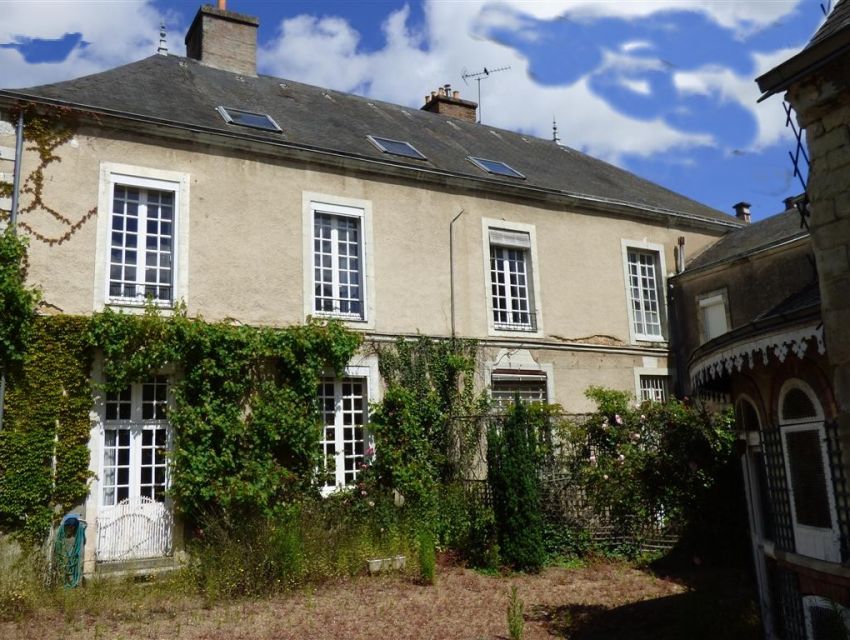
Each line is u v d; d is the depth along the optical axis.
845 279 4.46
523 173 15.28
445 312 12.91
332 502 10.59
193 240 10.84
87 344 9.60
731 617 6.58
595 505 10.76
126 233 10.55
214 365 10.25
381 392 11.98
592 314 14.59
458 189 13.56
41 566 8.31
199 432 10.05
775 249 13.39
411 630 7.04
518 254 14.27
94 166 10.29
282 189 11.73
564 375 13.94
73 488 9.27
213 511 9.90
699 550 10.23
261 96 14.11
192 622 7.29
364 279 12.20
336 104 15.60
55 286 9.73
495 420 11.42
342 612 7.67
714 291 14.76
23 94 9.82
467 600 8.23
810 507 5.28
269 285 11.31
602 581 9.26
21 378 9.17
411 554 9.95
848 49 4.36
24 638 6.75
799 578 5.46
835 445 5.02
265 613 7.62
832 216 4.58
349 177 12.42
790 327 4.97
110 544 9.41
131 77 12.42
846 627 4.88
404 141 14.48
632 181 18.11
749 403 6.30
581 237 14.88
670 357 15.46
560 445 11.00
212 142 11.19
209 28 14.96
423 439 11.87
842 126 4.57
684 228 16.39
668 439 10.76
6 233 9.34
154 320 9.95
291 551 8.74
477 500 11.10
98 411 9.68
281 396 10.70
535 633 6.97
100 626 7.13
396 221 12.74
